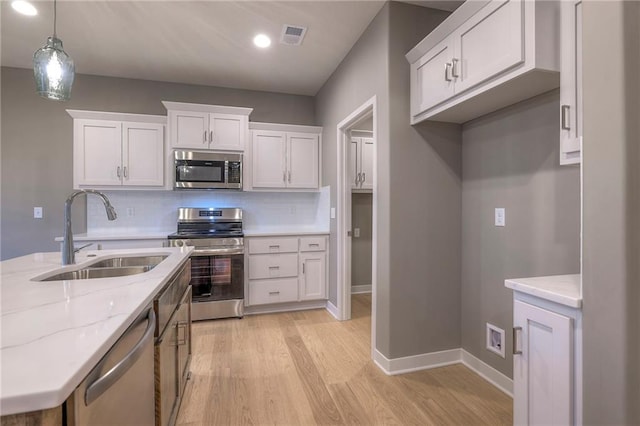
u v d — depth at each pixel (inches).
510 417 69.6
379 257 92.4
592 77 38.7
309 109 165.0
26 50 117.6
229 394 77.5
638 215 34.9
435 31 75.4
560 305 43.0
